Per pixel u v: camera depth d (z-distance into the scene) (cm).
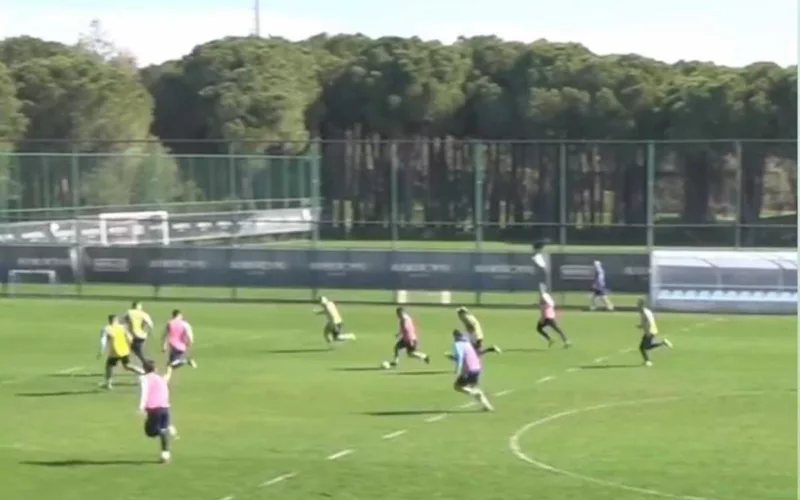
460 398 10862
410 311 18000
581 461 8181
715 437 9031
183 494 7325
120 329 11612
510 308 18338
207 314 17688
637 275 18112
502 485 7488
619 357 13400
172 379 12019
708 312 17812
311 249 19462
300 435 9175
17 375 12388
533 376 12081
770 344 14412
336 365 12938
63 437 9194
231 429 9438
